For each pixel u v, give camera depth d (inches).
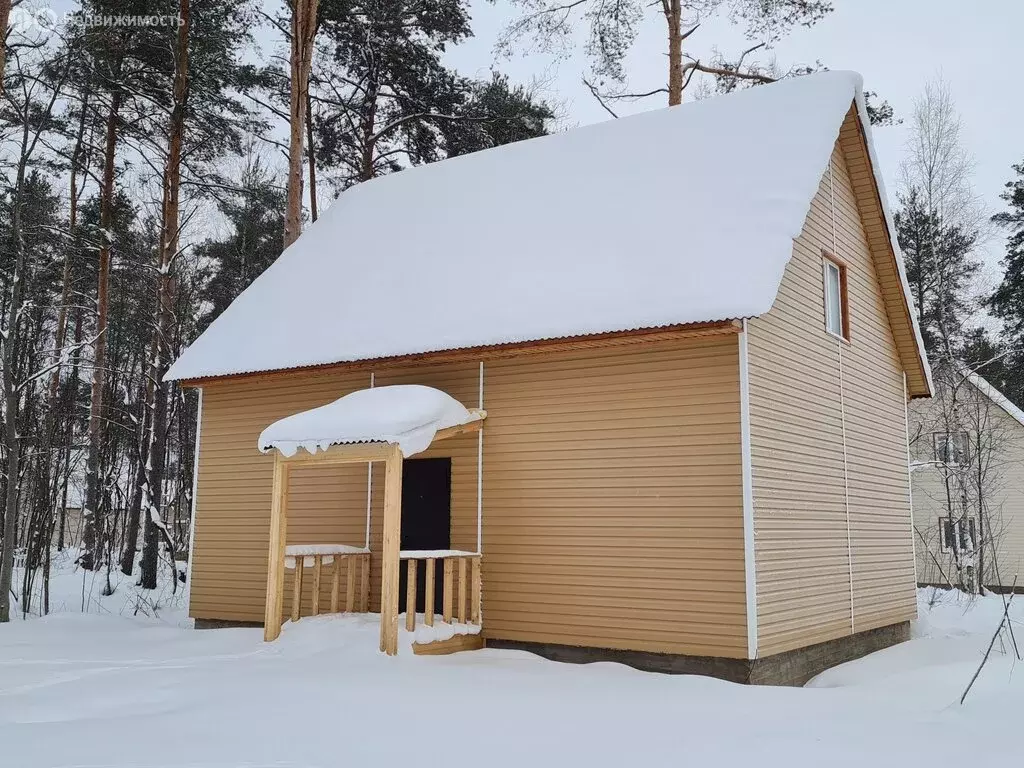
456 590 399.2
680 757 204.1
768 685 327.6
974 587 766.5
